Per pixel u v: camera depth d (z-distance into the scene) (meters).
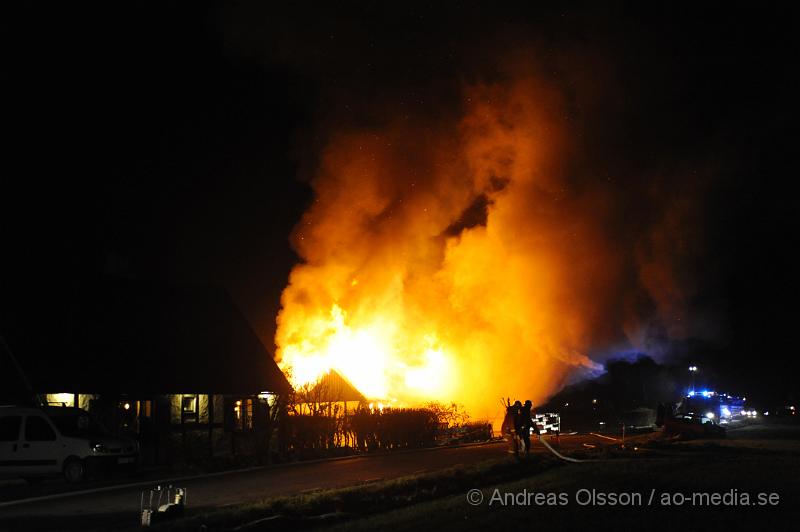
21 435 19.61
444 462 21.80
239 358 28.75
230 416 27.53
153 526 12.02
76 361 24.06
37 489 18.19
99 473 19.36
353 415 27.50
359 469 20.23
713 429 32.59
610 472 17.03
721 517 11.51
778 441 29.31
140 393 24.23
